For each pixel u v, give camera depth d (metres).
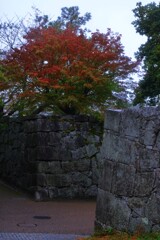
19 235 7.75
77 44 12.23
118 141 7.34
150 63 16.86
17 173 14.17
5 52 13.64
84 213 10.46
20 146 14.02
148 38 17.83
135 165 6.84
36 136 12.71
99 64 12.45
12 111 14.76
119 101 13.17
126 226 6.89
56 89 12.42
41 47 12.15
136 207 6.73
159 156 6.41
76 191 12.72
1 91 12.97
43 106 13.41
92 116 13.04
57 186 12.57
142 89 17.11
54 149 12.65
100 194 7.77
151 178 6.51
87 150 12.95
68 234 8.01
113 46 12.60
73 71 12.09
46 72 11.95
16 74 12.45
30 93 12.27
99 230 7.50
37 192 12.32
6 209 10.81
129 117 7.09
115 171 7.33
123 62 12.66
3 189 14.02
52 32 12.88
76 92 12.55
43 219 9.59
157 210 6.32
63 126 12.79
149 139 6.62
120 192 7.12
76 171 12.79
